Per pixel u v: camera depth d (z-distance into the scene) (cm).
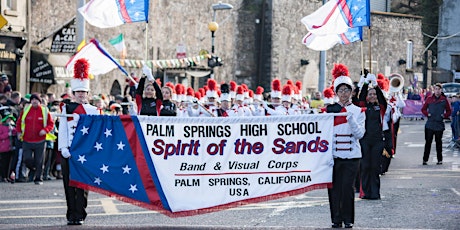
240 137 1299
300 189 1300
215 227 1313
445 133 3941
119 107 2448
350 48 6366
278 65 5766
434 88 2473
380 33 6606
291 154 1298
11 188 1947
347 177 1289
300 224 1349
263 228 1299
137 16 1653
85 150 1304
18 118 2080
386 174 2183
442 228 1297
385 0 7338
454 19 7156
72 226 1319
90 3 1675
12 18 3325
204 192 1301
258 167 1300
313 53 6069
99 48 1487
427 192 1770
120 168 1302
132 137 1300
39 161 2064
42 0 3634
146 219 1417
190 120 1298
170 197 1300
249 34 5659
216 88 2505
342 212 1296
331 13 1702
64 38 3466
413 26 6862
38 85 3550
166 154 1298
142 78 1520
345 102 1341
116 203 1641
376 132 1666
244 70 5650
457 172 2231
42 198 1734
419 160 2638
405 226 1316
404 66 6806
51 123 2075
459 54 7150
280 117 1298
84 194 1340
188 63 4197
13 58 3331
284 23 5797
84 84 1347
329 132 1294
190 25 5128
